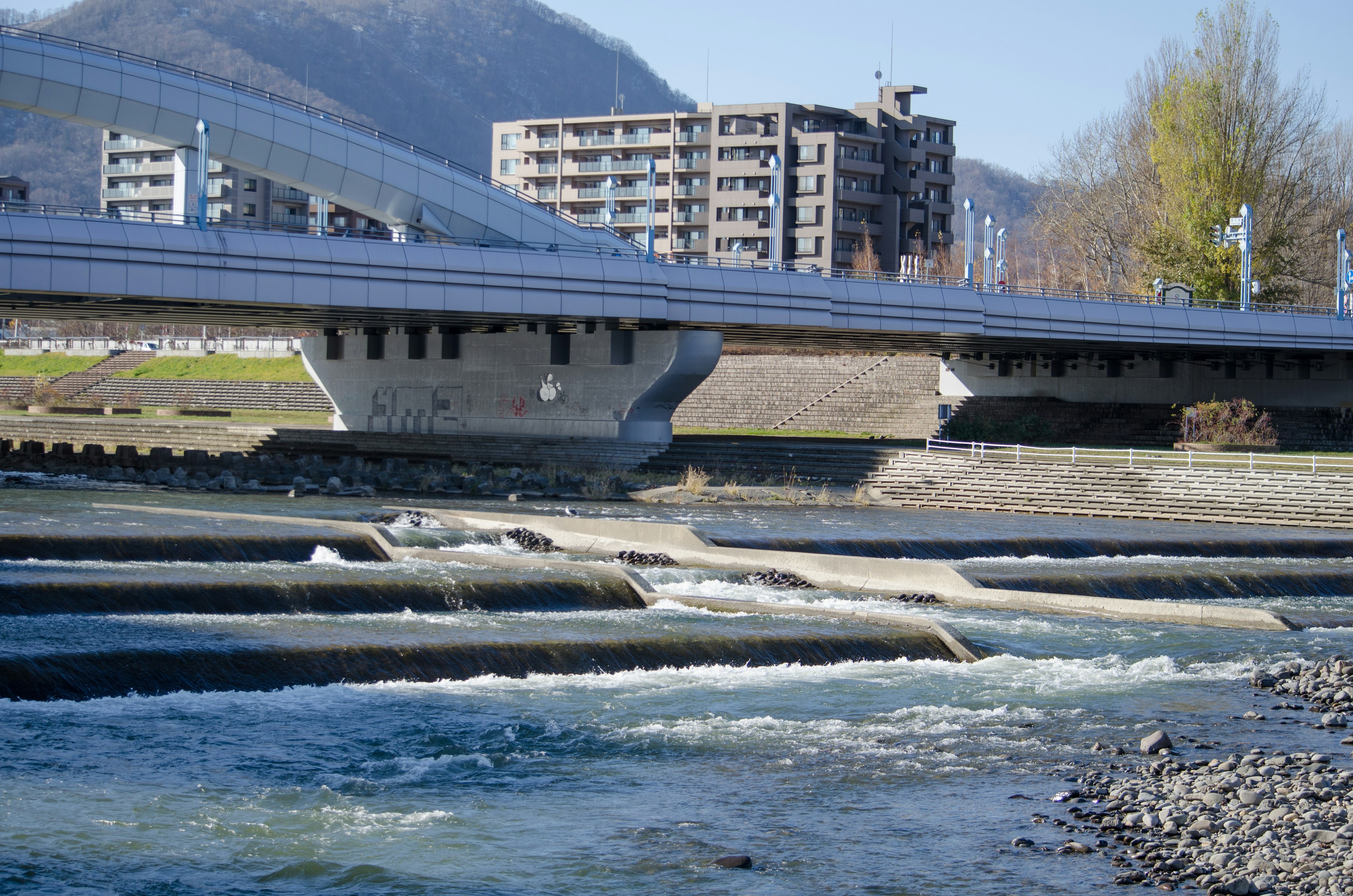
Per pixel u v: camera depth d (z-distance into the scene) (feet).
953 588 106.63
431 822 50.29
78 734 59.36
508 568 104.42
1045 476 174.81
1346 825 48.65
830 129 483.92
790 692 73.82
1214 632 95.30
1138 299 276.21
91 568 95.04
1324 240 346.13
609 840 48.85
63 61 183.83
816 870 45.96
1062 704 72.95
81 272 156.46
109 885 42.55
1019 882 44.68
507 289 183.62
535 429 218.38
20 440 268.21
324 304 171.63
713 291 198.08
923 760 60.70
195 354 378.73
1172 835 49.47
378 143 206.39
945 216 499.10
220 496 164.76
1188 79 297.94
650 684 74.54
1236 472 164.66
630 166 494.18
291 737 60.80
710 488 177.47
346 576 94.89
